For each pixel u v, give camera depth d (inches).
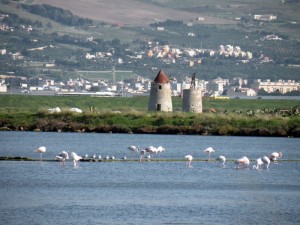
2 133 7012.8
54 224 3206.2
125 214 3408.0
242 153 5772.6
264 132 7140.8
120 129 7185.0
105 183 4151.1
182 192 3939.5
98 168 4670.3
